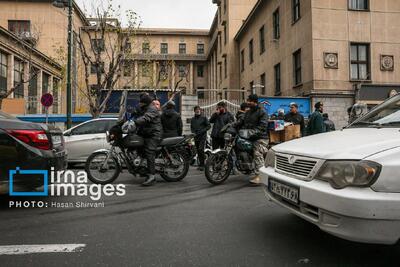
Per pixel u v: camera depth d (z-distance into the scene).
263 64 24.45
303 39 17.62
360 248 3.41
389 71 17.14
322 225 2.92
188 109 17.80
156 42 52.41
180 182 7.39
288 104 16.89
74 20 34.91
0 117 4.91
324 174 2.98
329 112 16.50
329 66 16.61
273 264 3.05
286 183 3.41
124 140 6.84
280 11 21.02
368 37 17.06
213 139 9.81
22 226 4.16
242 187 6.77
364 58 17.17
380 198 2.58
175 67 50.06
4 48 25.39
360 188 2.70
